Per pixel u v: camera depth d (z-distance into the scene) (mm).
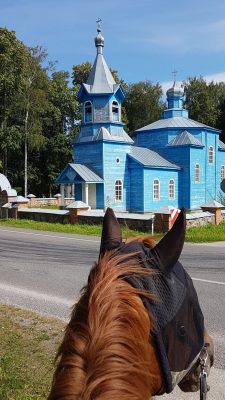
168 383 1432
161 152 38781
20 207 26141
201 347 1800
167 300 1528
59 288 9617
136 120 66625
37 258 13531
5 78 44750
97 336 1230
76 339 1262
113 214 1839
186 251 15219
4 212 26688
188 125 39281
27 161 50594
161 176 35781
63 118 55062
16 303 8406
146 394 1214
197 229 20453
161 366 1415
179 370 1602
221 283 10188
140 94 66625
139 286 1422
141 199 34250
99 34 34719
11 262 12867
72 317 1394
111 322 1256
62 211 24062
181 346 1598
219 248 16016
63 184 34156
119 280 1393
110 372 1163
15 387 4648
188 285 1747
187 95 67125
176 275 1691
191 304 1718
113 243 1719
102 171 33188
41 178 53031
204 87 66562
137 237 1781
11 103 47000
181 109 41094
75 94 55188
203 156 39188
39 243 16875
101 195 33250
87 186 32812
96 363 1185
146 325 1321
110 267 1455
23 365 5273
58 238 18422
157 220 19922
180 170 37531
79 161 34500
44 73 48375
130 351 1224
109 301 1303
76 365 1206
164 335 1472
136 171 34500
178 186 37469
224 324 7172
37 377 4934
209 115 64438
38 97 46688
